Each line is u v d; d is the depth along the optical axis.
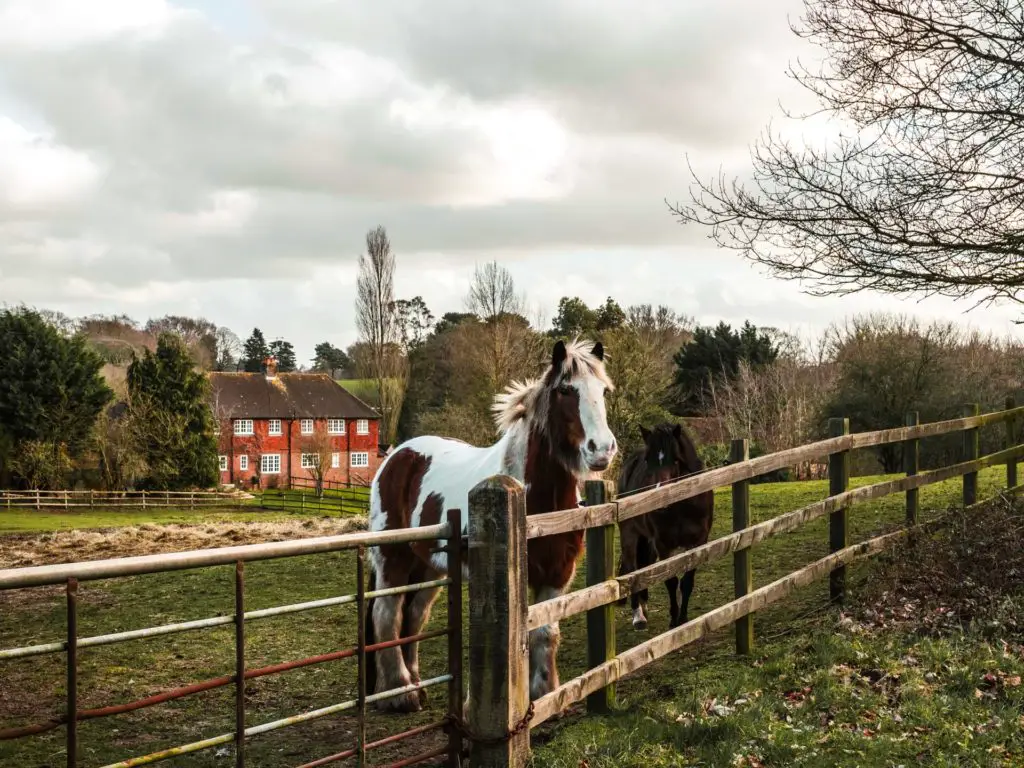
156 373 43.94
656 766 4.05
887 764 3.97
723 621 5.55
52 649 2.66
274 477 59.44
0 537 22.72
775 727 4.43
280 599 10.29
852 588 7.01
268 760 4.72
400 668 5.59
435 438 6.28
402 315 54.12
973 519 7.93
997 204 8.12
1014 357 29.70
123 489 42.75
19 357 42.56
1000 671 5.08
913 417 8.11
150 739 5.23
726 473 5.78
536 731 4.68
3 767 4.70
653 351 33.41
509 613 3.94
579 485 5.40
